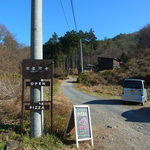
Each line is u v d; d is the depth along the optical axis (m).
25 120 8.74
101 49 113.00
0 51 39.78
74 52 88.69
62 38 86.62
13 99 11.66
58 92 25.14
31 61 7.20
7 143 6.45
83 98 21.66
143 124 10.95
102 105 17.12
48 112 9.80
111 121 11.34
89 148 7.00
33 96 7.23
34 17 7.38
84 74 49.50
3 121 8.59
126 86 18.41
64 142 7.27
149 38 93.25
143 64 57.97
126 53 86.19
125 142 7.91
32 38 7.41
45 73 7.28
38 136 7.14
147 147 7.50
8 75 16.58
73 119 7.37
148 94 22.53
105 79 48.19
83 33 94.69
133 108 16.09
